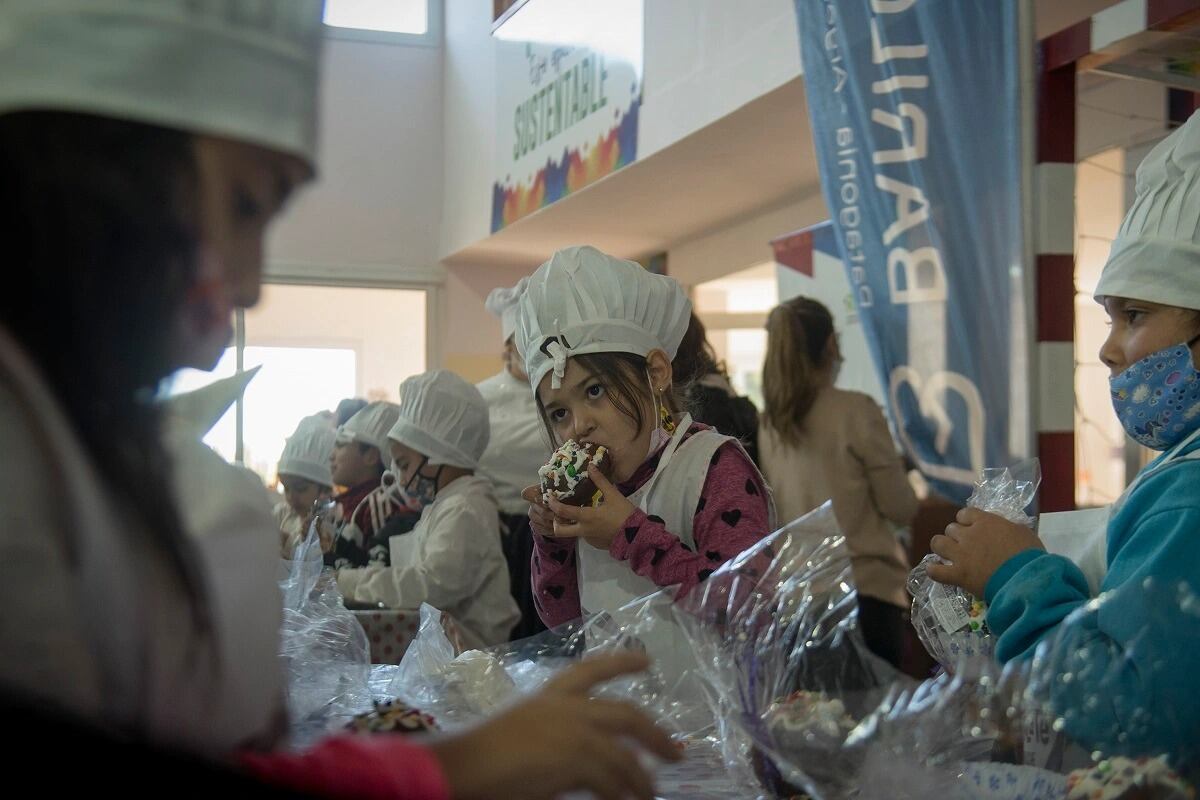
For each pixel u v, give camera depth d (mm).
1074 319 2412
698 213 6059
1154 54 2391
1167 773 756
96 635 489
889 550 3170
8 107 467
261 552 670
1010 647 1084
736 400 3045
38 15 469
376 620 2184
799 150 4758
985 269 2490
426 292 7746
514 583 2930
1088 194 4129
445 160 7699
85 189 468
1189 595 859
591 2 5387
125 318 484
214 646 550
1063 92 2443
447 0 7656
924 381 2674
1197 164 1205
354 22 7648
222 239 514
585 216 6152
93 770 408
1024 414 2385
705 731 1055
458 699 1157
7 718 410
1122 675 833
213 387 948
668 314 1580
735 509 1466
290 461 3340
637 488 1542
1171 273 1190
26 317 475
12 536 465
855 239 2859
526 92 6215
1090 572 1229
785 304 3301
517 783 530
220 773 431
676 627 1106
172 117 481
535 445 3424
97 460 488
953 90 2553
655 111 4785
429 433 2811
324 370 7805
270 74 514
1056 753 831
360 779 499
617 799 552
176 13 484
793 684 953
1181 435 1200
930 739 820
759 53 4016
